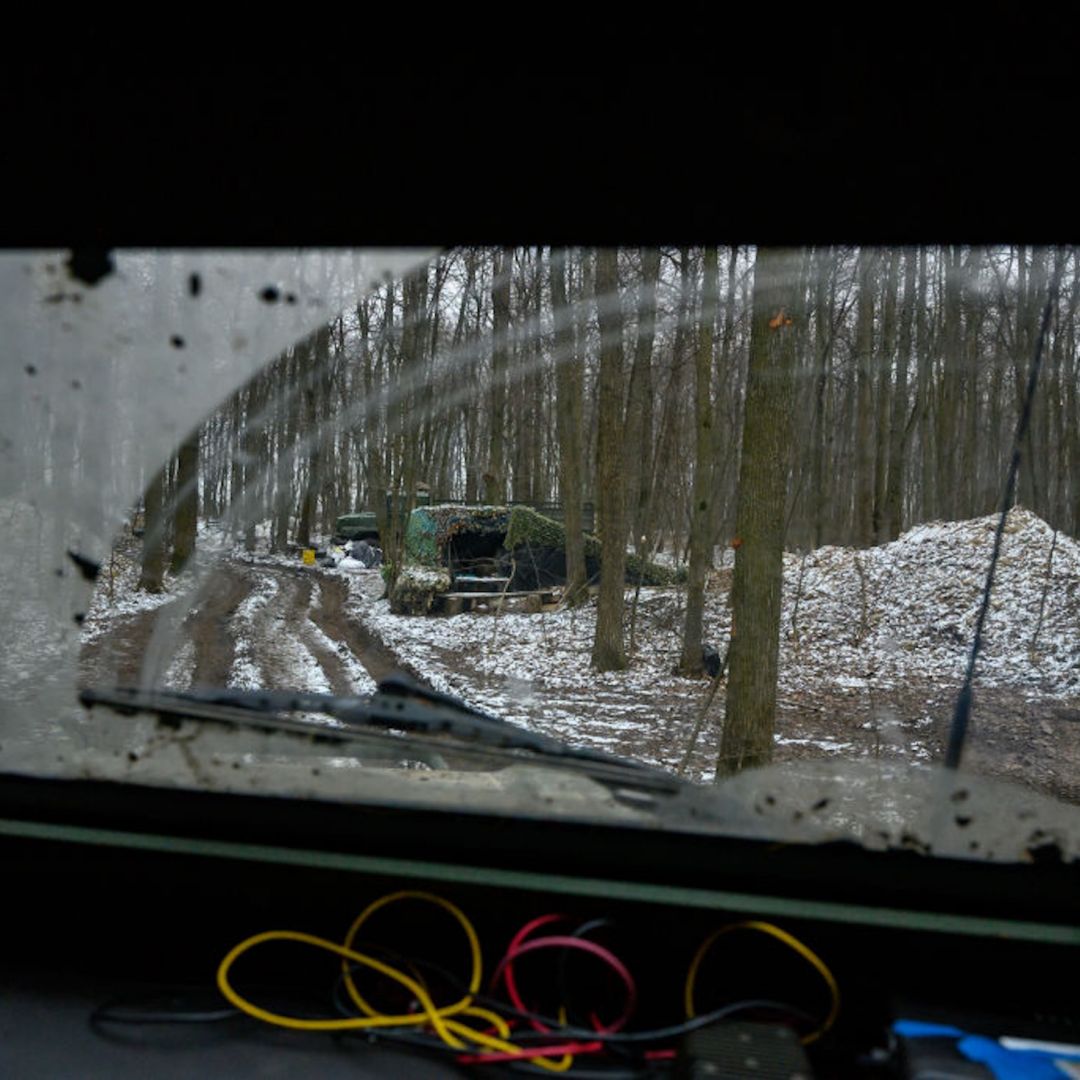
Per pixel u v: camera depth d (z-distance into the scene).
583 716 4.33
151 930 1.74
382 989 1.67
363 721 2.09
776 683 4.09
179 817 1.73
